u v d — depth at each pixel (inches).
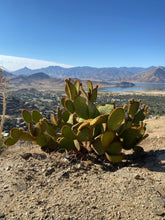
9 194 81.7
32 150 147.6
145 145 153.9
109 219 65.9
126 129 122.3
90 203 74.3
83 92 134.3
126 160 122.3
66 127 112.5
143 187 83.2
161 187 82.0
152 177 91.9
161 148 133.3
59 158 115.3
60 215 67.9
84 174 98.6
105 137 106.3
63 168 104.0
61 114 137.6
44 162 111.3
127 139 121.6
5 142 120.6
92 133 119.7
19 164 110.0
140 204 72.3
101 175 98.7
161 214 66.2
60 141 121.6
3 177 96.3
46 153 128.8
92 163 113.1
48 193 81.9
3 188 86.3
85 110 132.4
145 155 124.4
